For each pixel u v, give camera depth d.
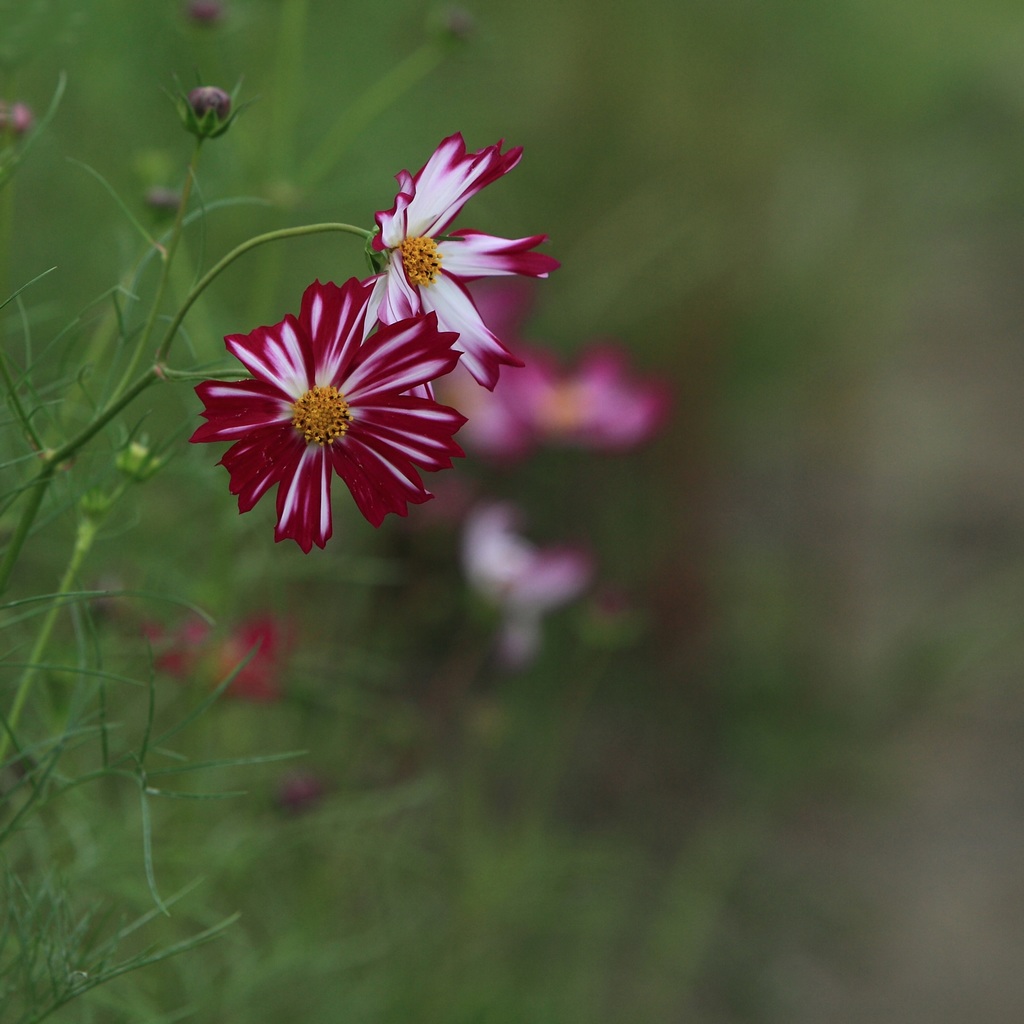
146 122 1.73
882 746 2.57
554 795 2.36
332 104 2.11
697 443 2.77
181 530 1.46
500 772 2.33
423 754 1.92
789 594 2.75
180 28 1.50
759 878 2.28
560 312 2.65
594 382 2.07
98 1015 1.29
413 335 1.05
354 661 1.67
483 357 1.08
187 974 1.34
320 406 1.05
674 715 2.58
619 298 2.72
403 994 1.61
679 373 2.75
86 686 1.17
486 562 1.87
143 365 1.39
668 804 2.41
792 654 2.66
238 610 1.61
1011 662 2.77
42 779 1.13
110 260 1.60
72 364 1.28
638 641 2.65
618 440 2.07
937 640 2.67
